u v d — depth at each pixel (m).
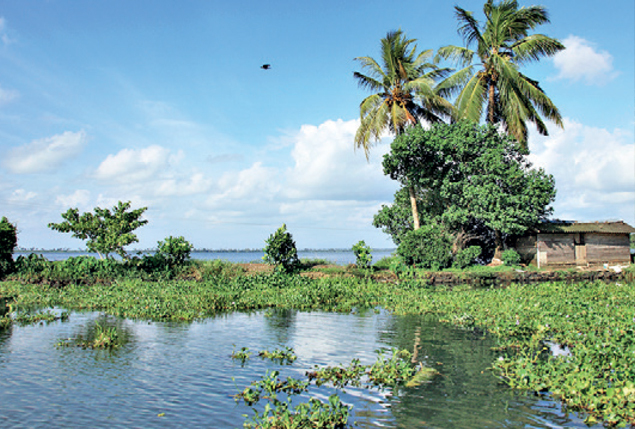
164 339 11.45
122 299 17.95
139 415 6.57
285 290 20.89
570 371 7.99
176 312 15.26
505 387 7.82
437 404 7.04
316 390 7.68
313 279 24.77
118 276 24.52
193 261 28.97
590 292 18.80
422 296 19.05
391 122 33.06
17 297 19.11
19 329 12.59
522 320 12.98
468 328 13.09
